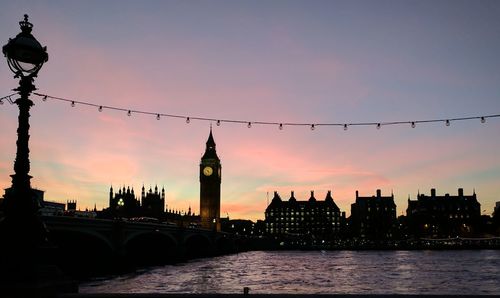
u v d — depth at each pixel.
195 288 72.19
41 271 17.61
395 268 124.19
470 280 88.06
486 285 79.06
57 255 101.50
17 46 17.19
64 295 17.66
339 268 125.62
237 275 99.56
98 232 95.12
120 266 100.06
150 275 95.81
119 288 69.19
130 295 17.94
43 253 18.09
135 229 112.50
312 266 135.62
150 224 122.75
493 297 17.73
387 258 189.25
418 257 194.38
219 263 150.62
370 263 150.88
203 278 90.56
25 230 17.31
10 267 17.06
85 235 92.38
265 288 74.38
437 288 74.81
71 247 103.38
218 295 18.17
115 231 101.06
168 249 158.12
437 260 165.62
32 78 17.89
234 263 151.25
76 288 19.11
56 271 18.39
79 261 103.00
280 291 70.44
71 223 84.81
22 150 17.56
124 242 104.31
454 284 81.00
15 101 17.59
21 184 17.45
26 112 17.69
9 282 16.92
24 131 17.62
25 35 17.66
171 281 82.69
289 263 152.38
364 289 73.62
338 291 70.69
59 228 81.44
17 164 17.48
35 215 17.81
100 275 94.81
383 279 91.44
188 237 167.62
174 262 153.12
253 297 17.83
